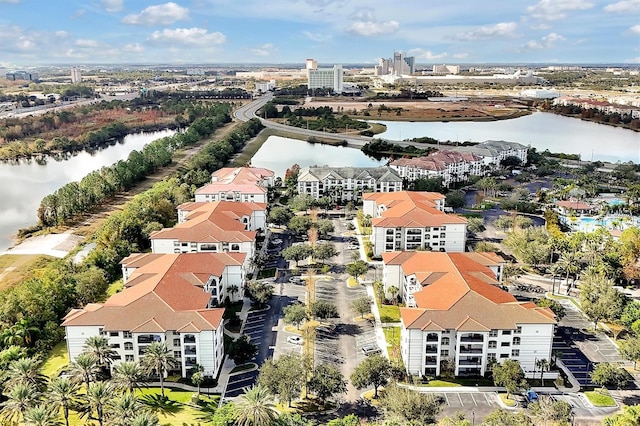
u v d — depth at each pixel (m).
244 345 152.12
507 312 149.62
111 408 117.94
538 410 125.56
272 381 133.38
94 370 131.50
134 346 146.75
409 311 153.25
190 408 134.12
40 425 111.12
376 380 136.88
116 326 146.50
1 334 153.50
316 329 173.50
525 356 149.00
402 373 148.12
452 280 165.62
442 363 150.00
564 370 152.12
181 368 148.50
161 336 145.75
